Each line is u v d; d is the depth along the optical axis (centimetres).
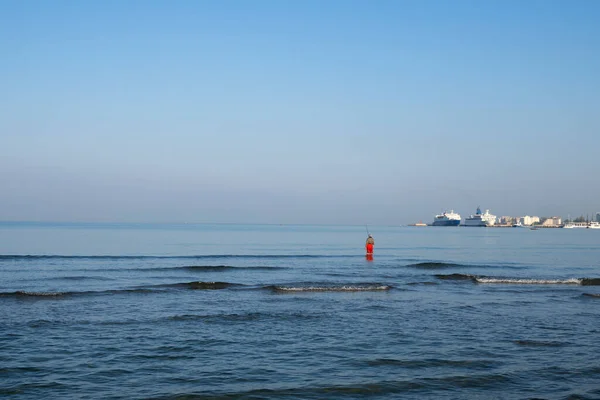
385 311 2244
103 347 1582
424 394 1209
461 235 17000
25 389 1205
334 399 1170
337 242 10031
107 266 4184
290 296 2672
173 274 3691
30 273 3584
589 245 9906
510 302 2539
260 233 15875
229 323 1956
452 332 1844
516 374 1366
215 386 1245
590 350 1619
